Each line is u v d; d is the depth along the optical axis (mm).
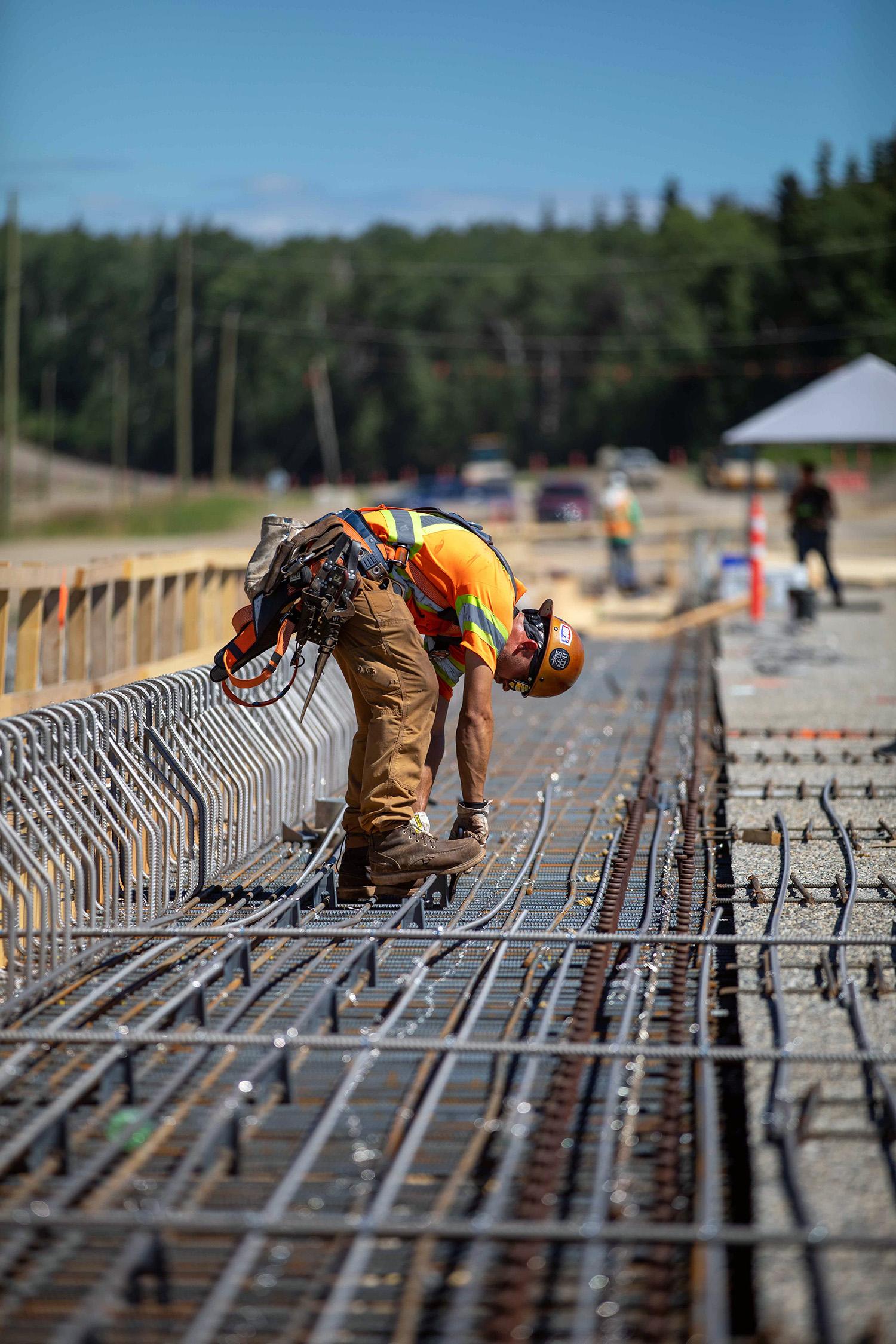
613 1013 13570
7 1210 9859
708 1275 8508
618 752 28406
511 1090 11891
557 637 17938
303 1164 9977
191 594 29047
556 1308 8859
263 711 22062
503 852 20281
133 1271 8828
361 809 17047
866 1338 8172
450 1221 9711
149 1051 12875
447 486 155875
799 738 29234
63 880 14891
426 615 17531
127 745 17625
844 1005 13289
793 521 62375
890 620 56094
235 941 15617
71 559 103812
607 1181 9859
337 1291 8516
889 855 19375
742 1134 11336
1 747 14656
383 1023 12656
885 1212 9484
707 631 54438
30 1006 14148
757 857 19406
